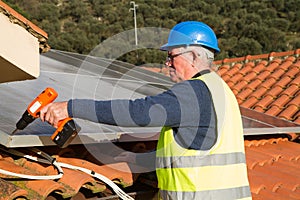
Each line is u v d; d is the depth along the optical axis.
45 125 2.63
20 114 2.77
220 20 25.31
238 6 27.17
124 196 2.57
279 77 8.30
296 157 4.85
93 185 2.58
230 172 2.26
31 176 2.27
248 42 22.67
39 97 2.04
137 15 21.56
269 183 3.71
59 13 23.70
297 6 28.06
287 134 5.53
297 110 6.97
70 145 2.73
